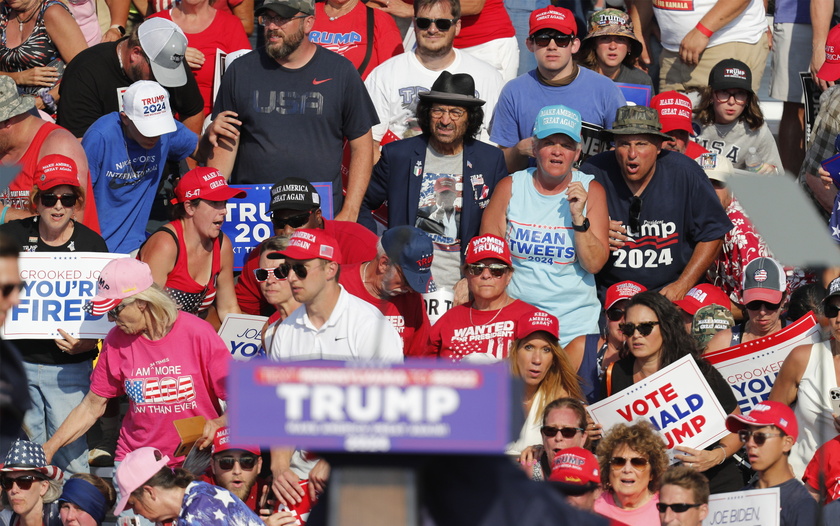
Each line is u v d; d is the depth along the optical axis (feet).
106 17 114.01
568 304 76.74
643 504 58.80
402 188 82.02
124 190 82.17
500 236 78.07
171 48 85.66
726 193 83.92
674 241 79.05
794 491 59.93
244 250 80.18
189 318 68.08
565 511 16.61
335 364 12.50
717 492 65.57
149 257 74.59
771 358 68.85
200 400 67.92
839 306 65.98
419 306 69.87
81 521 67.41
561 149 75.87
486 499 16.02
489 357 70.49
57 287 73.20
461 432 12.43
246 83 82.58
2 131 77.36
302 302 61.62
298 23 81.00
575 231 75.20
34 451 67.92
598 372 71.46
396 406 12.42
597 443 65.92
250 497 66.28
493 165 81.61
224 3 105.91
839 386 66.13
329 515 13.42
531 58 113.91
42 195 73.26
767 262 73.26
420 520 14.52
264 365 12.47
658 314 66.33
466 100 80.02
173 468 63.41
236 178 84.58
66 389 74.54
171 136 84.33
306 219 76.02
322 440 12.45
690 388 65.41
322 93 81.97
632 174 78.07
